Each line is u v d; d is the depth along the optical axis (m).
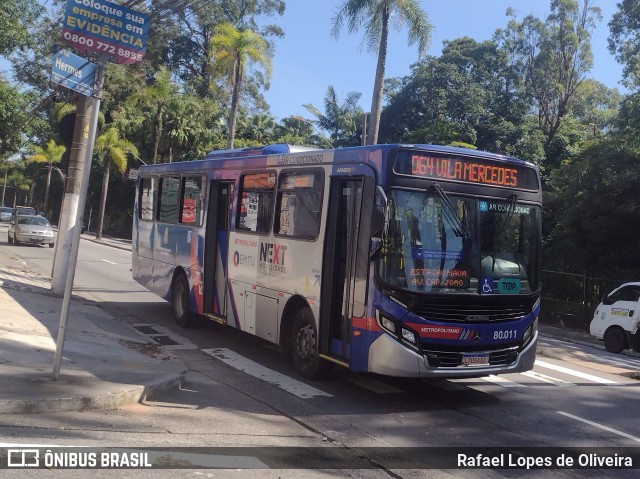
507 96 43.12
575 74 39.69
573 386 9.98
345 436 6.67
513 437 7.00
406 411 7.80
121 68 55.34
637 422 7.96
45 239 31.98
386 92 52.62
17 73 20.88
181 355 10.47
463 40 47.28
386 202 7.46
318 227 8.80
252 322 10.37
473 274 7.86
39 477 4.87
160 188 14.22
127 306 15.40
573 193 23.58
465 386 9.40
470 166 8.11
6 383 6.95
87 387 7.18
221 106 58.62
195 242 12.27
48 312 11.84
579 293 23.64
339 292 8.55
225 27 31.36
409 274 7.57
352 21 23.39
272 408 7.62
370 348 7.66
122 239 54.66
